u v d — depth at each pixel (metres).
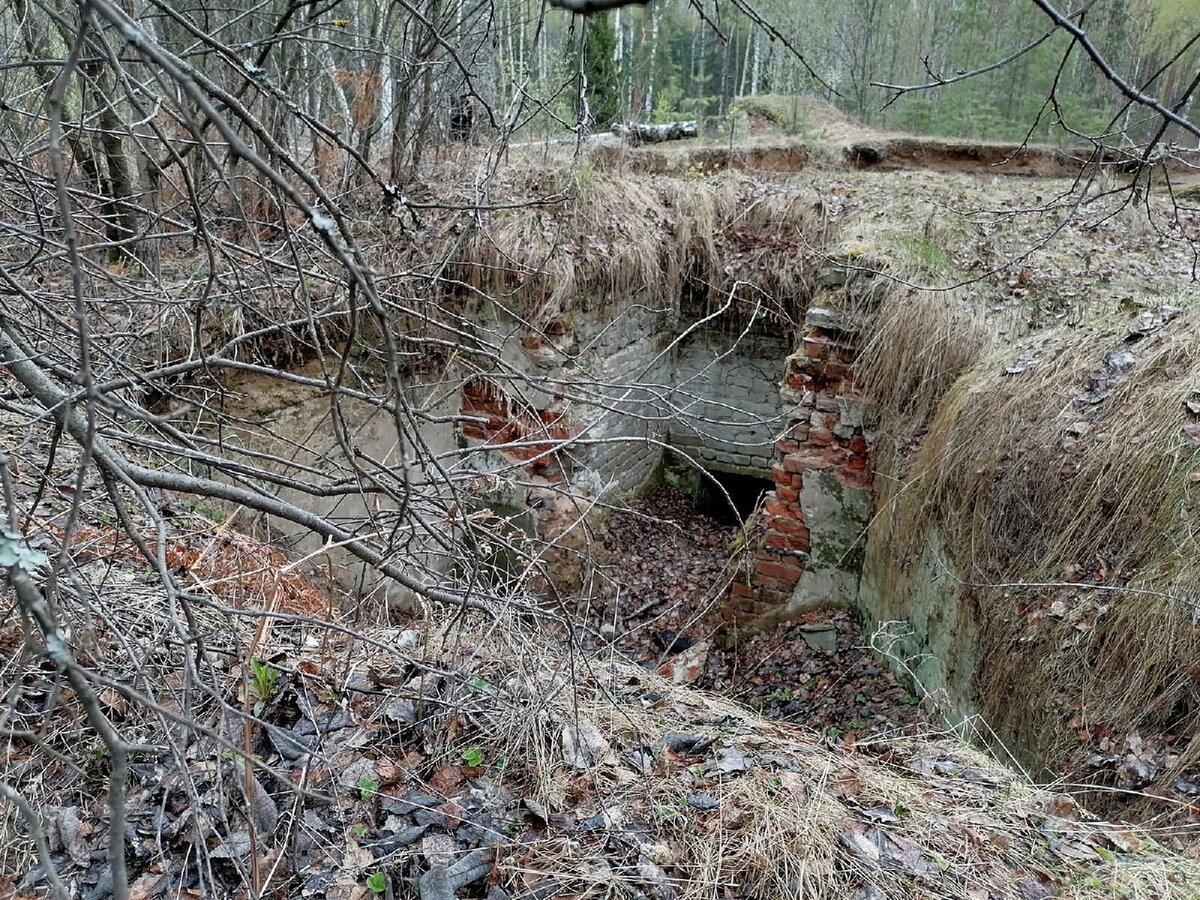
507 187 5.82
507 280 5.46
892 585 4.46
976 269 5.12
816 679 4.74
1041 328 4.43
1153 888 2.04
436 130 5.82
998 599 3.32
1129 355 3.59
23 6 3.55
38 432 2.95
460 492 2.29
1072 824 2.32
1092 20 6.31
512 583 3.21
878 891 1.97
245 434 4.65
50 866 0.89
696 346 7.26
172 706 2.18
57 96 0.91
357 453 2.04
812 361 4.95
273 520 4.79
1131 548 2.95
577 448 6.08
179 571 2.86
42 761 2.03
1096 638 2.86
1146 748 2.58
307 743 2.23
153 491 3.33
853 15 7.91
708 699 2.95
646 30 7.44
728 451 7.50
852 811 2.26
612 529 6.78
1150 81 1.61
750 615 5.44
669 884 1.95
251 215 4.97
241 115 1.29
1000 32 7.90
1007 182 7.49
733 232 6.61
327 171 5.70
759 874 2.01
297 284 3.34
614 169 6.90
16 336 2.26
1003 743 3.12
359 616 3.01
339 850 1.97
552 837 2.07
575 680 2.54
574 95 6.50
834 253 5.05
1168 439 3.02
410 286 4.85
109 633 2.32
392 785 2.20
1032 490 3.39
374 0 5.10
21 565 0.97
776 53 7.97
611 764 2.34
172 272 4.72
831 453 5.00
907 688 4.22
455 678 2.47
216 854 1.86
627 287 6.10
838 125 9.23
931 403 4.50
